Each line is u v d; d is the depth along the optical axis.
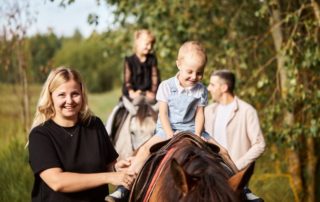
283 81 7.61
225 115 5.77
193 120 4.46
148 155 4.32
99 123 4.07
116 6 9.30
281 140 7.31
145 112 7.23
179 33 8.76
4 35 9.91
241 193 3.38
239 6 9.05
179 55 4.29
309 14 7.41
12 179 7.14
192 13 9.06
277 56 7.69
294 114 7.61
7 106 13.84
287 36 7.78
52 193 3.79
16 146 8.23
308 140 8.06
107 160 4.15
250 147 5.75
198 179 3.32
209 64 8.44
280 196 7.64
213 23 9.16
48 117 3.90
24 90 10.05
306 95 7.15
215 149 4.03
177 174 3.26
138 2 9.41
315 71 7.29
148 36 7.36
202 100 4.43
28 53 10.81
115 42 9.70
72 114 3.84
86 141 3.91
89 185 3.70
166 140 4.18
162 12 8.52
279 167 8.30
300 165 7.93
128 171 3.92
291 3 8.05
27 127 9.49
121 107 7.43
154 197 3.64
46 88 3.87
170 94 4.42
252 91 7.52
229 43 8.20
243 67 8.23
